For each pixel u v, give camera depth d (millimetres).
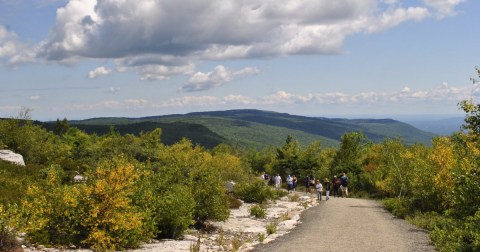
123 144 45688
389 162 32875
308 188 43188
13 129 37500
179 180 18062
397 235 15312
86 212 12758
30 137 37906
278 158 59250
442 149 21719
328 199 32719
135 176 13539
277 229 17656
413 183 22703
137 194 14789
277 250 12789
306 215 22172
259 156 77562
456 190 13289
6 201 16094
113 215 12789
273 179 51094
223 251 13141
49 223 12516
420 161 24047
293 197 32969
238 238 15258
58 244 12211
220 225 19219
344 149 50312
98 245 12242
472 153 15805
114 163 13859
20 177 22531
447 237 12664
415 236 15109
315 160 54750
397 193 29250
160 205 15117
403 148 36531
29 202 12859
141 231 13625
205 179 18594
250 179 42562
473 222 11945
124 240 12852
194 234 16625
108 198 12727
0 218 11156
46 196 12953
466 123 12562
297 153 56594
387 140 40312
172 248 13219
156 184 16172
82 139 70812
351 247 13039
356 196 38219
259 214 22469
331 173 47625
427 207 21031
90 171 13992
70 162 35844
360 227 17375
